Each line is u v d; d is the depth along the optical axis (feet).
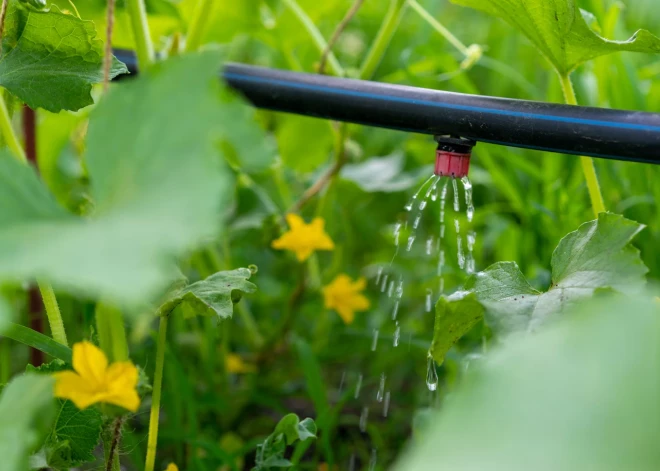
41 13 1.97
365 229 3.38
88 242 1.58
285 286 3.07
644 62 3.31
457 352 2.64
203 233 1.57
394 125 2.11
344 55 4.04
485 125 2.03
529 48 3.83
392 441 2.66
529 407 1.54
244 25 2.87
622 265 1.86
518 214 2.98
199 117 1.62
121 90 1.65
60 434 1.93
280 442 2.07
